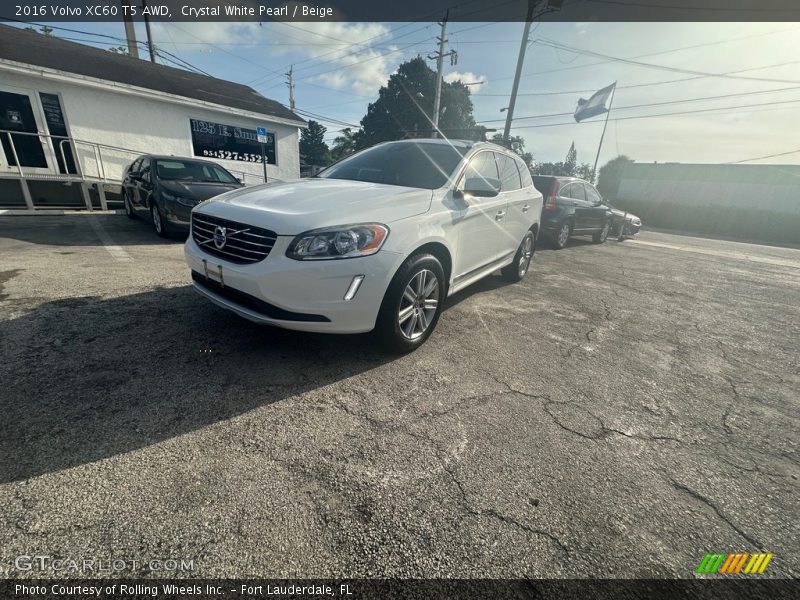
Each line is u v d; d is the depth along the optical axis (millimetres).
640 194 31516
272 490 1617
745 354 3604
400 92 40969
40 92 9031
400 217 2691
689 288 6125
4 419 1887
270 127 13383
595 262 7855
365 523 1509
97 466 1658
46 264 4426
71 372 2338
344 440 1968
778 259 11484
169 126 11078
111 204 9734
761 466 2047
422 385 2561
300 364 2674
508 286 5328
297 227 2291
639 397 2666
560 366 3031
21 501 1464
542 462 1929
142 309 3344
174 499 1533
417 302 2926
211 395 2242
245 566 1312
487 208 3764
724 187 27312
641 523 1619
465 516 1575
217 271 2512
